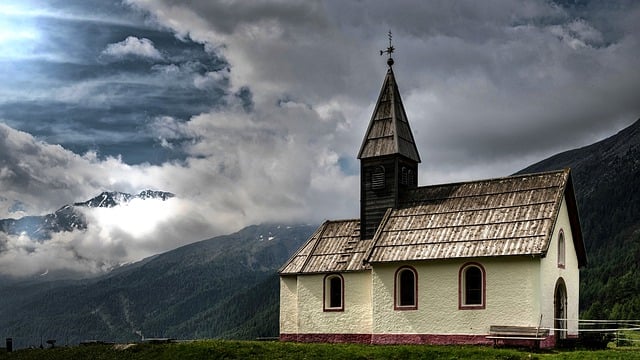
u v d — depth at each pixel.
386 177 58.97
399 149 58.66
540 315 47.94
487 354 41.16
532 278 48.22
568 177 52.94
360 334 56.34
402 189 59.03
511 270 49.03
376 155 59.28
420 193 57.88
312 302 59.09
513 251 48.56
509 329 47.44
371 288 56.38
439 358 41.16
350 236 61.03
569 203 54.84
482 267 50.03
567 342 48.41
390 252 53.62
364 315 56.44
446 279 51.44
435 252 51.69
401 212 57.03
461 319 50.41
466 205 54.34
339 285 58.34
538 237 48.72
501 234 50.34
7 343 58.94
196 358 45.72
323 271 58.66
